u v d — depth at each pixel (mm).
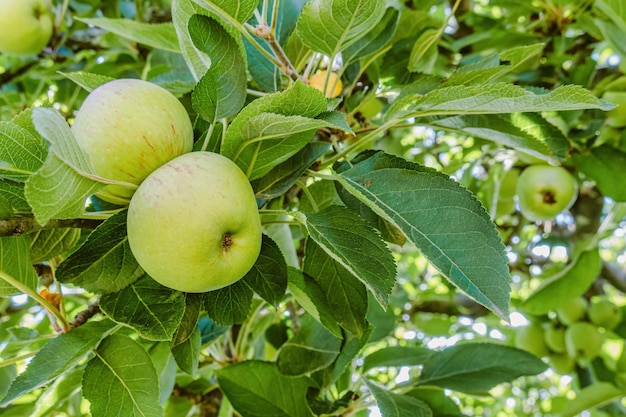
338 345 596
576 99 405
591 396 833
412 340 1311
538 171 822
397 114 472
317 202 590
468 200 422
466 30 993
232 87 458
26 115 417
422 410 563
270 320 760
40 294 491
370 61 638
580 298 1009
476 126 561
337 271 508
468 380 660
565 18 852
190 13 472
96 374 447
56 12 1034
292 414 609
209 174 412
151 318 430
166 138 428
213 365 708
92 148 417
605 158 767
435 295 1232
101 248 438
